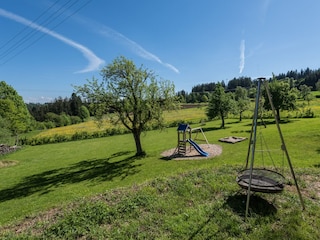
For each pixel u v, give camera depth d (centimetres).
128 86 1872
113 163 1870
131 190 725
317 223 482
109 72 1858
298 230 456
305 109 4366
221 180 746
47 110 8812
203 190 675
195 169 917
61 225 535
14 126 3531
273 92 3206
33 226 563
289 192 641
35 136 4206
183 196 649
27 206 1114
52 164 2173
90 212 575
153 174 1379
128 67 1853
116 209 585
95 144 3178
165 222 517
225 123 3975
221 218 511
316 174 798
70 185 1402
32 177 1755
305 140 1777
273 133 2238
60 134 4203
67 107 9238
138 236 471
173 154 1894
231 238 444
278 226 476
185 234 468
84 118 7831
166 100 1948
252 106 4306
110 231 504
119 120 1953
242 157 1504
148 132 3747
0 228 590
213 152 1795
